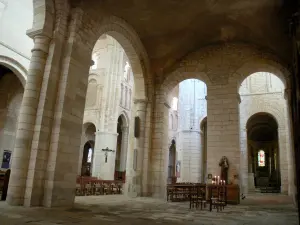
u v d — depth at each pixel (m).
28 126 9.96
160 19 15.34
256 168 45.00
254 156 45.50
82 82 11.73
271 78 27.58
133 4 13.76
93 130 37.44
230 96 16.78
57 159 10.07
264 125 41.06
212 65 17.73
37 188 9.67
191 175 31.70
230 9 14.32
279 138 26.11
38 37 10.79
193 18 15.27
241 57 17.16
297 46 8.34
